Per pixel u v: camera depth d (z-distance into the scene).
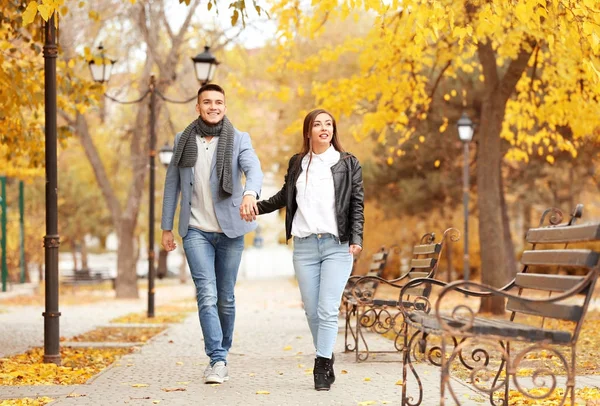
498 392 7.38
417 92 18.69
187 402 7.08
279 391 7.68
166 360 10.49
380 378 8.52
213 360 8.36
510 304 6.63
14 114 13.51
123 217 35.22
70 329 16.59
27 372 9.18
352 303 10.20
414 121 19.98
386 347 11.82
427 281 6.57
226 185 8.41
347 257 7.90
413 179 32.56
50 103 10.10
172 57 32.56
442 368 5.39
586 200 47.34
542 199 37.81
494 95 19.28
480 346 11.66
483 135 19.58
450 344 11.91
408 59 17.77
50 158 10.11
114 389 7.93
